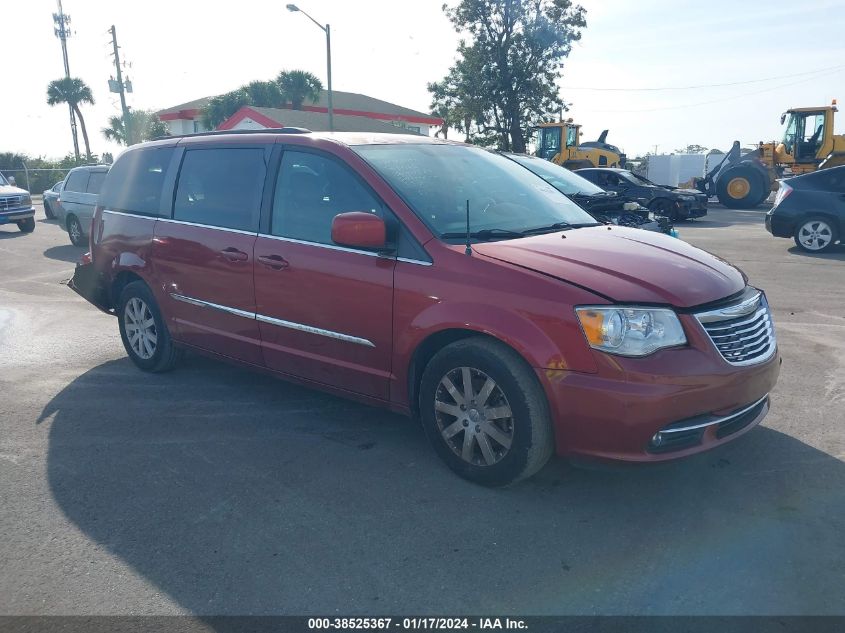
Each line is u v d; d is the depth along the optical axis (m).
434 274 3.93
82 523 3.68
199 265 5.24
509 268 3.73
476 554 3.33
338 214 4.25
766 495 3.80
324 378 4.62
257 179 4.97
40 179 44.34
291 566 3.27
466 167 4.91
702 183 27.92
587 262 3.78
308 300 4.52
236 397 5.53
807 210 12.70
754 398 3.70
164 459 4.42
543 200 4.97
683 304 3.52
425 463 4.29
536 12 42.12
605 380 3.42
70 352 6.87
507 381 3.66
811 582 3.06
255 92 39.19
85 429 4.92
